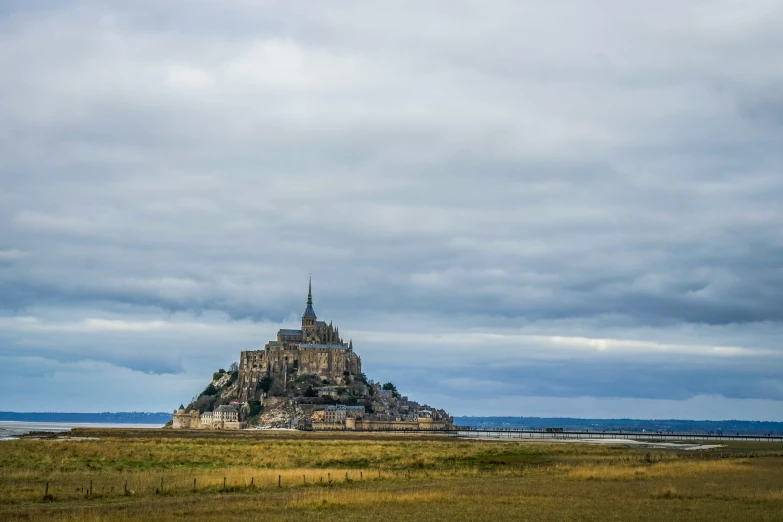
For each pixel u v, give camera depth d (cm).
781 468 14638
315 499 9356
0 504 9062
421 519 7962
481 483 11700
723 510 8725
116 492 10206
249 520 7788
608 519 8044
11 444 19912
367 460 16625
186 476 12138
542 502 9319
